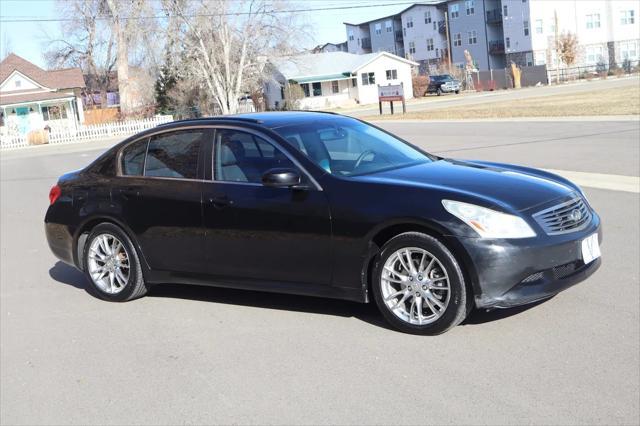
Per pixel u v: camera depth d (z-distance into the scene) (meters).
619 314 5.20
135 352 5.30
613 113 21.38
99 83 73.31
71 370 5.08
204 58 53.47
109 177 6.55
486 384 4.21
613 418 3.69
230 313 6.00
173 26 52.62
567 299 5.61
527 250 4.70
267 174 5.32
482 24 76.00
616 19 71.38
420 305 5.02
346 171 5.52
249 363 4.88
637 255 6.73
